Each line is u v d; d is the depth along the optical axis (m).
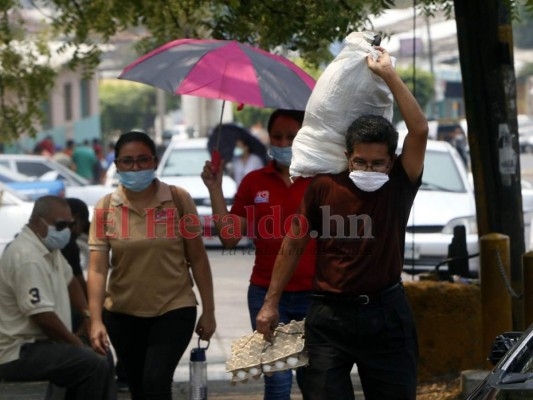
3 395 14.45
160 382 10.39
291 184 10.98
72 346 10.80
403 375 8.80
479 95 13.46
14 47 17.55
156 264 10.55
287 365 9.09
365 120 8.58
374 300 8.72
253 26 14.54
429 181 24.72
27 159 38.50
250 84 10.77
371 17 17.48
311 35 13.60
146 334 10.74
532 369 8.08
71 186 36.19
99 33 17.19
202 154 33.25
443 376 14.23
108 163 54.88
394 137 8.61
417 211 23.03
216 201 11.34
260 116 68.94
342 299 8.76
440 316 14.16
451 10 15.26
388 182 8.71
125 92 100.44
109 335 10.91
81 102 84.38
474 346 14.20
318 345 8.90
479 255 13.16
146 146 10.47
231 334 19.08
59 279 11.20
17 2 16.36
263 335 9.16
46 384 15.08
